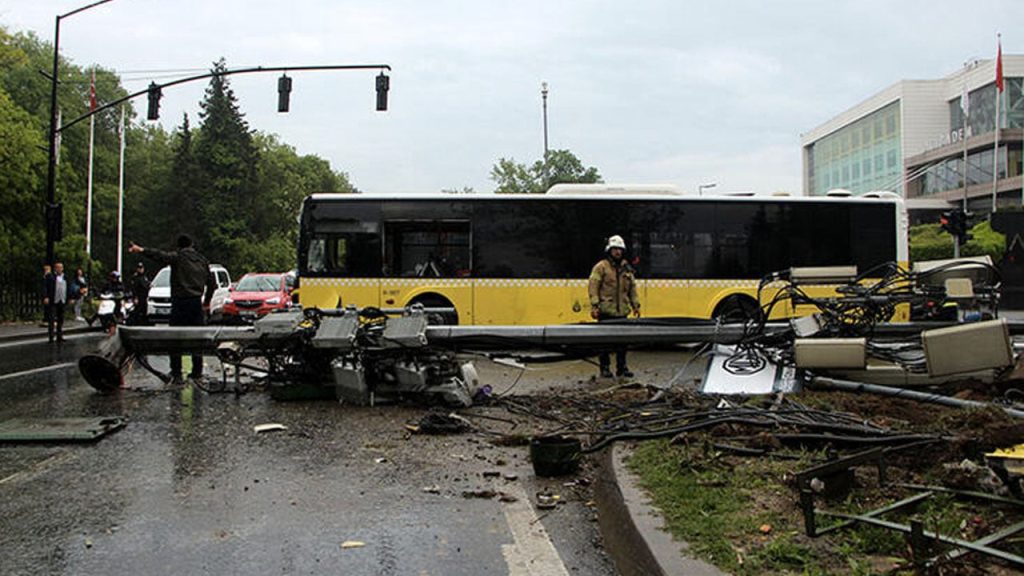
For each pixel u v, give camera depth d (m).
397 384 8.98
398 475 5.98
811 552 3.74
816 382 8.20
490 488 5.64
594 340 9.72
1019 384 7.32
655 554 3.86
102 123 67.56
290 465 6.29
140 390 10.41
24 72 56.81
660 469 5.40
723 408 7.11
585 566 4.17
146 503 5.30
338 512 5.09
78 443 7.11
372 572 4.08
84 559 4.28
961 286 9.31
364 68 20.84
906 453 5.32
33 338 21.59
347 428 7.77
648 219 16.17
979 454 5.05
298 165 90.69
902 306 11.73
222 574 4.06
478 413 8.43
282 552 4.37
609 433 6.80
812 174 90.19
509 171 64.06
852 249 16.53
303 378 9.55
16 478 5.93
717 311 16.16
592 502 5.29
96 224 61.19
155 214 70.44
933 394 7.50
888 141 71.88
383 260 15.77
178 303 11.24
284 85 20.84
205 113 69.44
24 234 28.28
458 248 15.87
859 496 4.50
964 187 58.12
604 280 11.12
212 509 5.16
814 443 5.84
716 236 16.28
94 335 22.84
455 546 4.46
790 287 9.34
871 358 8.51
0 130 27.97
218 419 8.27
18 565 4.19
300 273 15.78
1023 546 3.56
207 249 66.31
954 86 66.12
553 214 16.00
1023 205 55.78
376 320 9.45
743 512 4.40
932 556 3.46
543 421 7.98
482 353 9.84
